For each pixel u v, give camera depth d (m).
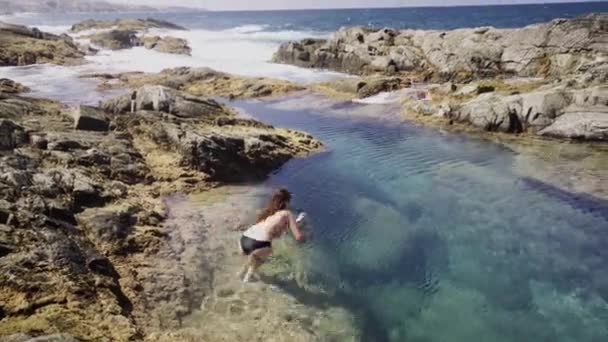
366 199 10.85
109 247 7.74
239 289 7.08
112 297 6.27
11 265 6.14
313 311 6.71
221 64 36.16
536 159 13.70
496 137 16.16
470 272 8.02
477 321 6.80
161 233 8.57
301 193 11.18
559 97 16.30
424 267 8.12
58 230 7.39
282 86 25.33
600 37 24.06
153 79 26.91
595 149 14.49
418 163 13.47
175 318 6.29
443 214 10.13
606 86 16.03
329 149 14.80
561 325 6.70
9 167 9.02
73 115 13.64
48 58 33.75
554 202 10.68
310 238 8.85
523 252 8.62
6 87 22.39
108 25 64.88
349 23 99.00
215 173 11.73
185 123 14.30
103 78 27.83
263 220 8.12
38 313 5.50
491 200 10.83
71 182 9.17
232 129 14.49
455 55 28.31
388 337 6.35
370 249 8.62
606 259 8.36
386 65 29.95
